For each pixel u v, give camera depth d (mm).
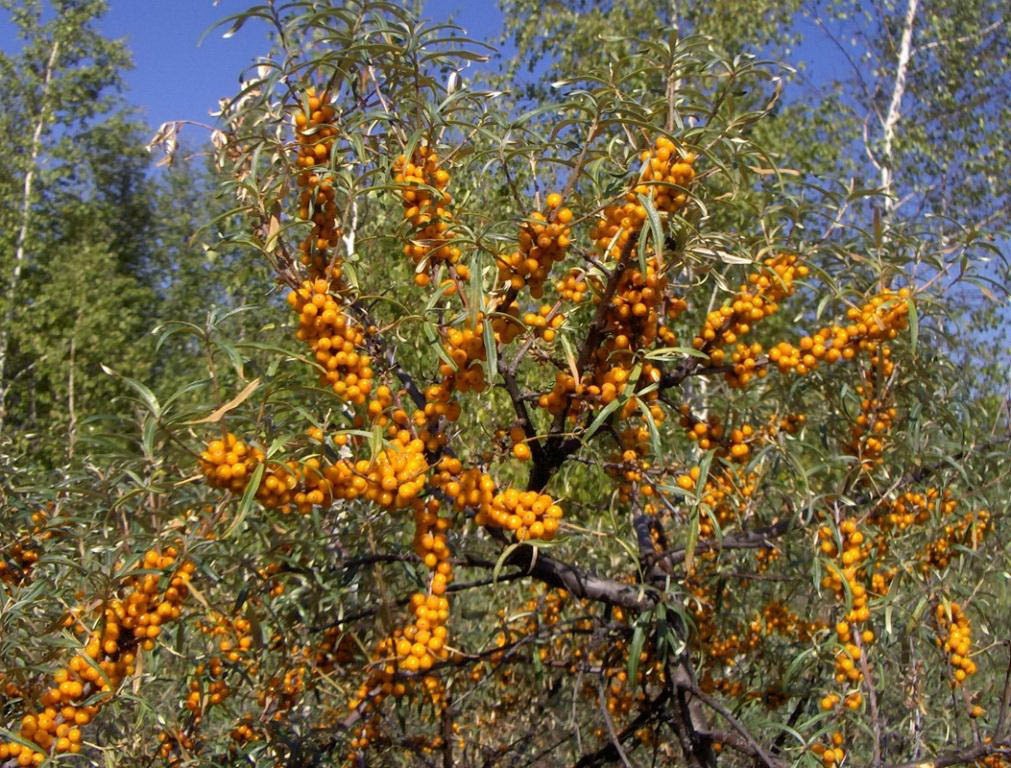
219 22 832
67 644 744
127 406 4203
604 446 1047
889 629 937
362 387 790
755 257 959
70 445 1115
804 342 947
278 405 817
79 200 5207
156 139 917
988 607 1149
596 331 833
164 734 959
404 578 1132
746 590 1233
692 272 941
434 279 855
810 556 999
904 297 936
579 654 1266
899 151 2918
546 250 792
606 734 1303
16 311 4340
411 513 1000
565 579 981
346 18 857
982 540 1091
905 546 1070
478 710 1352
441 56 869
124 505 903
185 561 815
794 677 1095
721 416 1178
